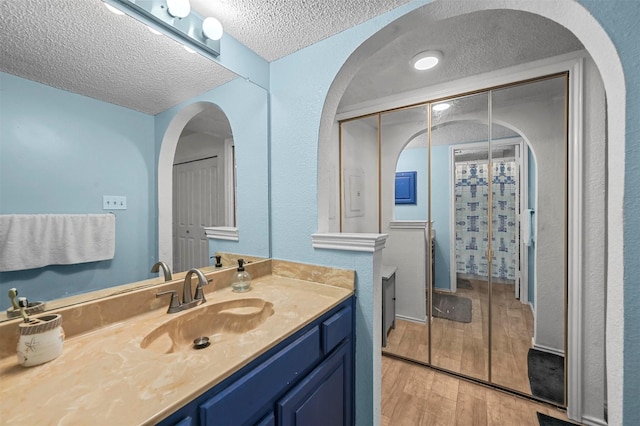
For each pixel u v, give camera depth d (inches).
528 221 71.9
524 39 53.4
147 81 43.3
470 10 40.9
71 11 33.8
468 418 57.2
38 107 32.3
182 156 49.7
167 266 43.8
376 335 48.5
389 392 65.7
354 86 75.0
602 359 54.0
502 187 72.2
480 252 76.2
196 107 50.3
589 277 54.7
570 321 57.1
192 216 51.0
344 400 44.7
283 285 51.5
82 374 23.6
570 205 57.1
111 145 39.8
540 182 67.3
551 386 63.8
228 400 23.6
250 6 42.3
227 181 56.7
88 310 32.4
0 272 29.1
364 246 47.1
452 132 75.0
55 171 33.8
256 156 58.1
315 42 51.9
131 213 42.3
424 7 40.6
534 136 65.6
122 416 18.6
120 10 36.0
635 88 28.8
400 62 62.0
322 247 51.6
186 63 46.8
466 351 76.9
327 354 40.6
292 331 32.6
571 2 32.3
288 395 31.3
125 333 32.1
